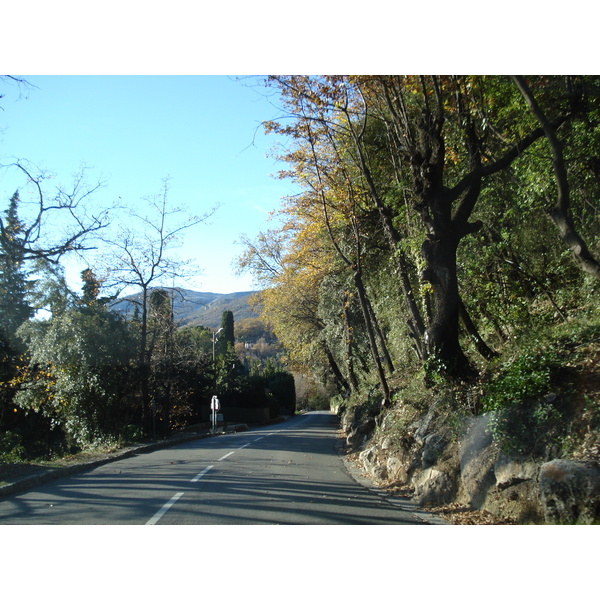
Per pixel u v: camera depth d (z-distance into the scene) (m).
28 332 23.19
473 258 14.52
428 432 11.02
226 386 52.44
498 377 9.77
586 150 11.58
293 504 8.70
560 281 13.96
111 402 22.30
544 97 11.55
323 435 30.67
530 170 12.38
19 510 8.43
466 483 8.48
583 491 6.11
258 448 20.19
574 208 12.93
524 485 7.22
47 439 28.70
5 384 24.41
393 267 18.72
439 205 11.55
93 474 13.03
